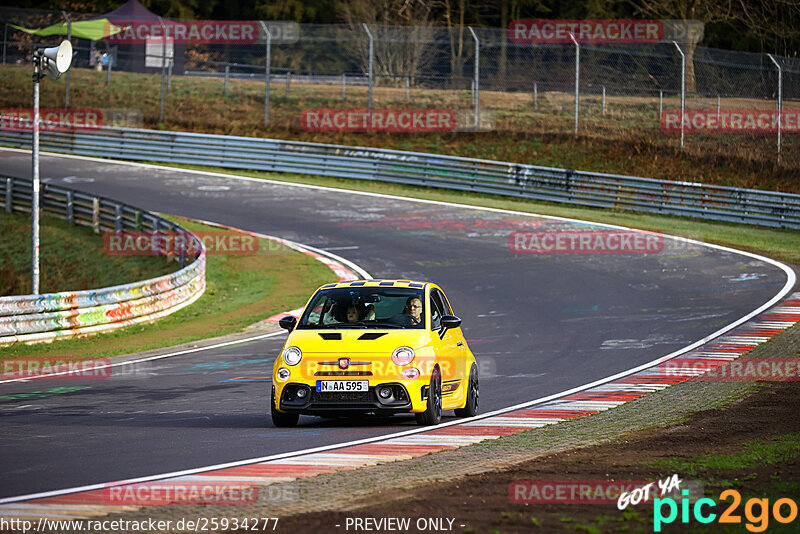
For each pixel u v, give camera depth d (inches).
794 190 5408.5
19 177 5246.1
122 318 3021.7
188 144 6269.7
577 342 2549.2
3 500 1015.0
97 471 1179.9
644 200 5054.1
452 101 7224.4
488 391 1941.4
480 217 4879.4
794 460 1149.1
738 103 6609.3
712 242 4264.3
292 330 1561.3
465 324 2883.9
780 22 7805.1
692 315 2893.7
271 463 1222.3
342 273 3804.1
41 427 1545.3
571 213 4992.6
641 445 1314.0
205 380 2126.0
